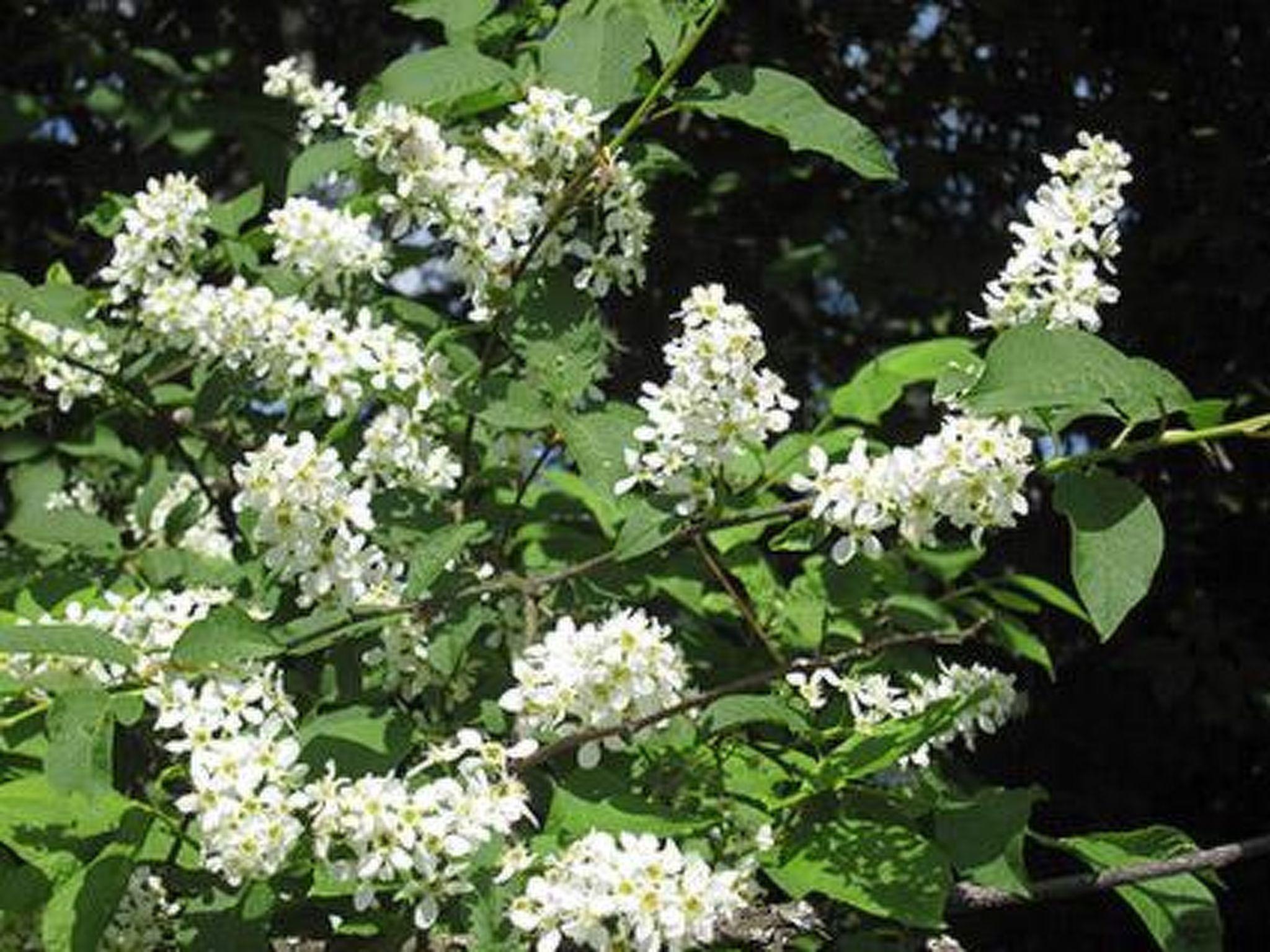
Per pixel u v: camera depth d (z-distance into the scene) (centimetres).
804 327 552
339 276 304
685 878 205
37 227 620
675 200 523
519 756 221
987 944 496
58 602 295
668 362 246
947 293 507
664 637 231
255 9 623
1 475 495
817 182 540
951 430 223
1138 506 208
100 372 317
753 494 269
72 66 573
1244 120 502
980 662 484
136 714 222
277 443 234
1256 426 210
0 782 236
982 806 238
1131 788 502
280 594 280
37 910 235
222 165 638
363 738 230
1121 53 521
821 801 243
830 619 309
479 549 293
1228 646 493
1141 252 505
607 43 262
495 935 217
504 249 266
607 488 252
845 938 263
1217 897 507
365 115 286
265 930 227
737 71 258
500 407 266
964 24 542
